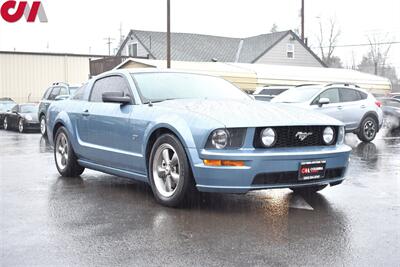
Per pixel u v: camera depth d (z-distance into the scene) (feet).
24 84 111.45
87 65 117.19
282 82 88.94
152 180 18.58
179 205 17.69
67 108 24.50
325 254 13.12
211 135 16.47
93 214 17.22
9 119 68.64
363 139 45.16
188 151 16.84
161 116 18.21
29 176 25.17
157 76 21.57
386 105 62.90
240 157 16.17
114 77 22.31
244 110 17.90
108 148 21.07
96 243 14.03
